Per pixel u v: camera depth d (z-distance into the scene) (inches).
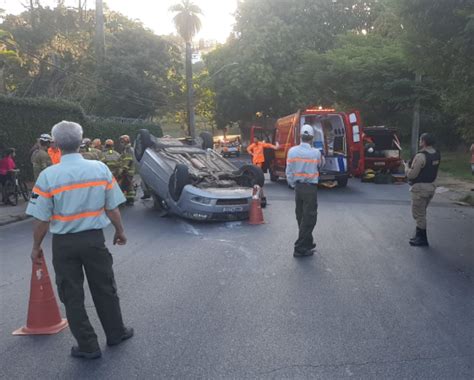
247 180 463.2
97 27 1190.9
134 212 459.8
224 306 209.9
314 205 289.0
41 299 187.5
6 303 220.4
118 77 1212.5
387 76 1021.2
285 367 156.3
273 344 172.7
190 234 358.9
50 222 161.9
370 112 1182.3
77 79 1097.4
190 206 398.3
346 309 206.1
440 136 1201.4
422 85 947.3
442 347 170.2
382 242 328.8
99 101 1192.2
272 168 741.9
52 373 154.3
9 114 626.2
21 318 202.4
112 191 166.7
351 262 278.5
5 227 409.7
